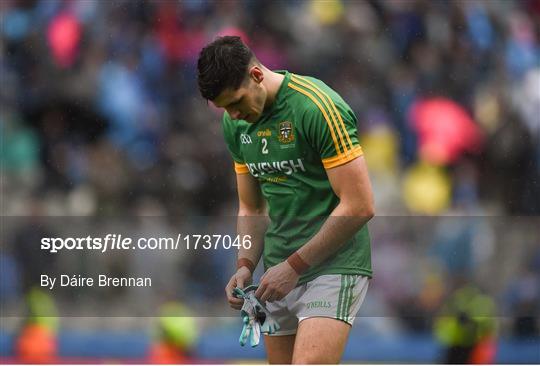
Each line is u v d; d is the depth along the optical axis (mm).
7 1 32625
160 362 21391
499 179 30156
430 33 33000
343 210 12039
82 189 28938
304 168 12469
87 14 32312
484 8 34156
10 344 22125
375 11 33469
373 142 30203
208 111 30094
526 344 22625
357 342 22203
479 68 32562
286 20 32750
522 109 31438
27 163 29625
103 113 30594
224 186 28797
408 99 31203
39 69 31438
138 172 28969
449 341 21453
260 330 12555
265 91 12141
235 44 11883
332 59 32031
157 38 32312
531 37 34688
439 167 29953
